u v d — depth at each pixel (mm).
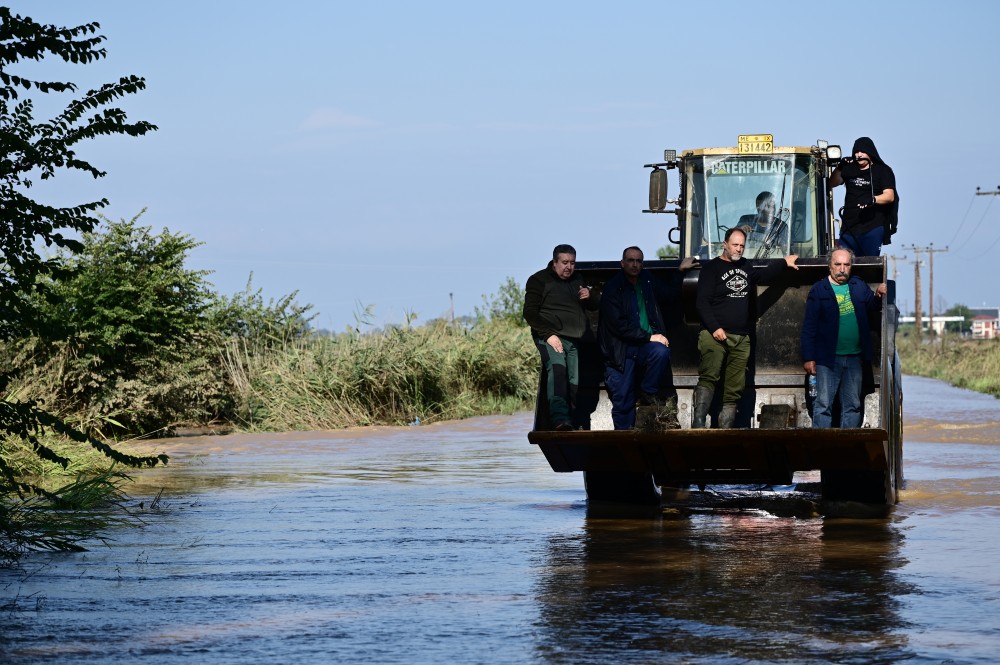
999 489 22062
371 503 21203
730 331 20188
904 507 20062
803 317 21453
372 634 11367
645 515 19641
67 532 17344
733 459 18984
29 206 15164
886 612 12016
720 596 12844
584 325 20562
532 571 14484
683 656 10445
